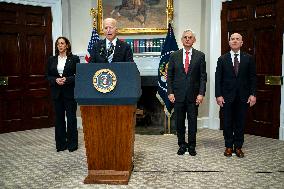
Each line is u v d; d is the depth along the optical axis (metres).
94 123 3.07
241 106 4.17
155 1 6.37
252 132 5.86
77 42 6.70
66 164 3.96
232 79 4.15
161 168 3.75
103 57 3.40
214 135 5.76
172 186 3.14
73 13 6.67
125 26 6.52
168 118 5.95
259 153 4.45
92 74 2.97
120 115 3.04
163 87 5.88
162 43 6.30
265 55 5.57
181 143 4.45
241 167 3.78
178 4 6.32
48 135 5.89
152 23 6.42
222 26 6.24
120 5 6.50
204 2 6.34
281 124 5.38
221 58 4.24
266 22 5.52
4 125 6.20
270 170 3.66
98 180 3.17
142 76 6.25
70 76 4.44
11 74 6.29
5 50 6.21
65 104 4.54
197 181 3.29
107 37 3.41
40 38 6.60
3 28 6.15
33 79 6.56
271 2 5.43
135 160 4.10
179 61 4.31
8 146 4.98
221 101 4.22
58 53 4.55
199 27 6.32
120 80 2.94
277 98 5.42
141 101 6.62
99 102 2.97
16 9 6.29
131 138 3.11
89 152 3.16
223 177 3.42
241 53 4.20
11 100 6.30
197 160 4.10
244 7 5.87
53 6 6.66
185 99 4.29
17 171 3.68
